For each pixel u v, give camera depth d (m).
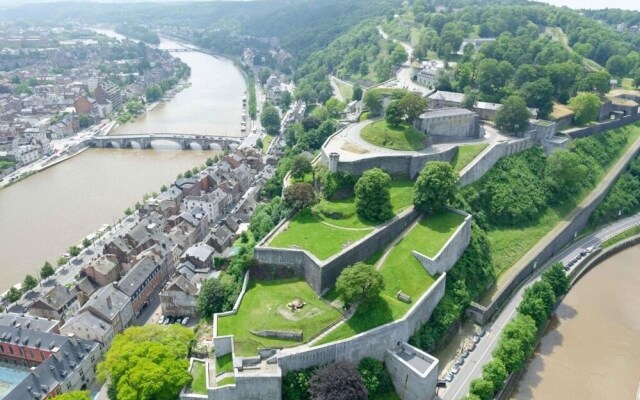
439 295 142.12
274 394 111.69
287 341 117.56
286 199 161.25
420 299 131.38
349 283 120.94
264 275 142.38
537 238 185.50
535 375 133.12
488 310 148.62
